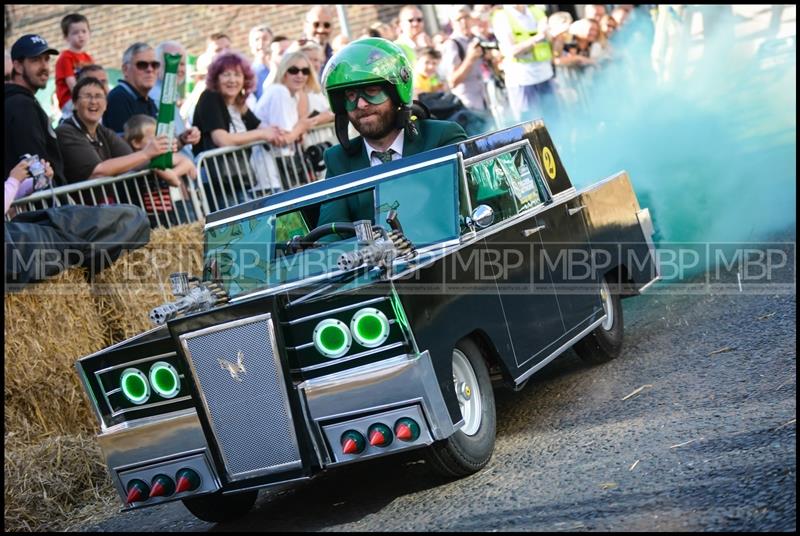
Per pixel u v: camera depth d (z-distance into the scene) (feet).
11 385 20.53
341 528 14.47
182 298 15.87
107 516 17.87
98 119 26.43
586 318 19.31
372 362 14.26
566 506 13.34
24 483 18.15
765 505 11.94
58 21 56.65
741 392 16.85
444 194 16.71
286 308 14.42
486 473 15.46
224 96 29.86
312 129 32.65
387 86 18.25
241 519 16.39
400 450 14.16
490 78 37.83
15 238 20.98
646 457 14.66
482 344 16.51
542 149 19.86
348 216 17.60
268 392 14.42
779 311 21.47
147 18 56.59
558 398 19.01
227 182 29.71
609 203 21.27
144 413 15.38
